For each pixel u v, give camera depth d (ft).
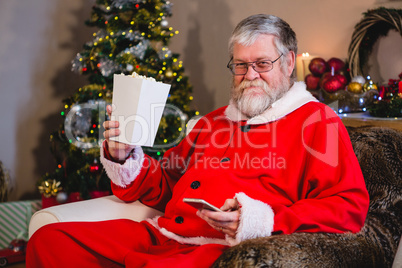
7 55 11.29
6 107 11.35
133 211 5.47
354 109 7.16
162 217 5.21
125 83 4.60
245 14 10.38
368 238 4.21
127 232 4.94
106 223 4.97
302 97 5.13
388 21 7.68
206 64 11.34
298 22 9.37
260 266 3.41
